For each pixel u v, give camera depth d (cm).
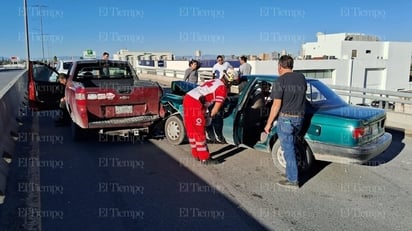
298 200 421
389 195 436
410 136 738
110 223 365
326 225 361
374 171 523
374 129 485
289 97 436
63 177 501
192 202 416
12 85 998
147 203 414
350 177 499
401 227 357
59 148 659
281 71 452
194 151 566
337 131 458
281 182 465
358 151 448
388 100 815
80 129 696
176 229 354
